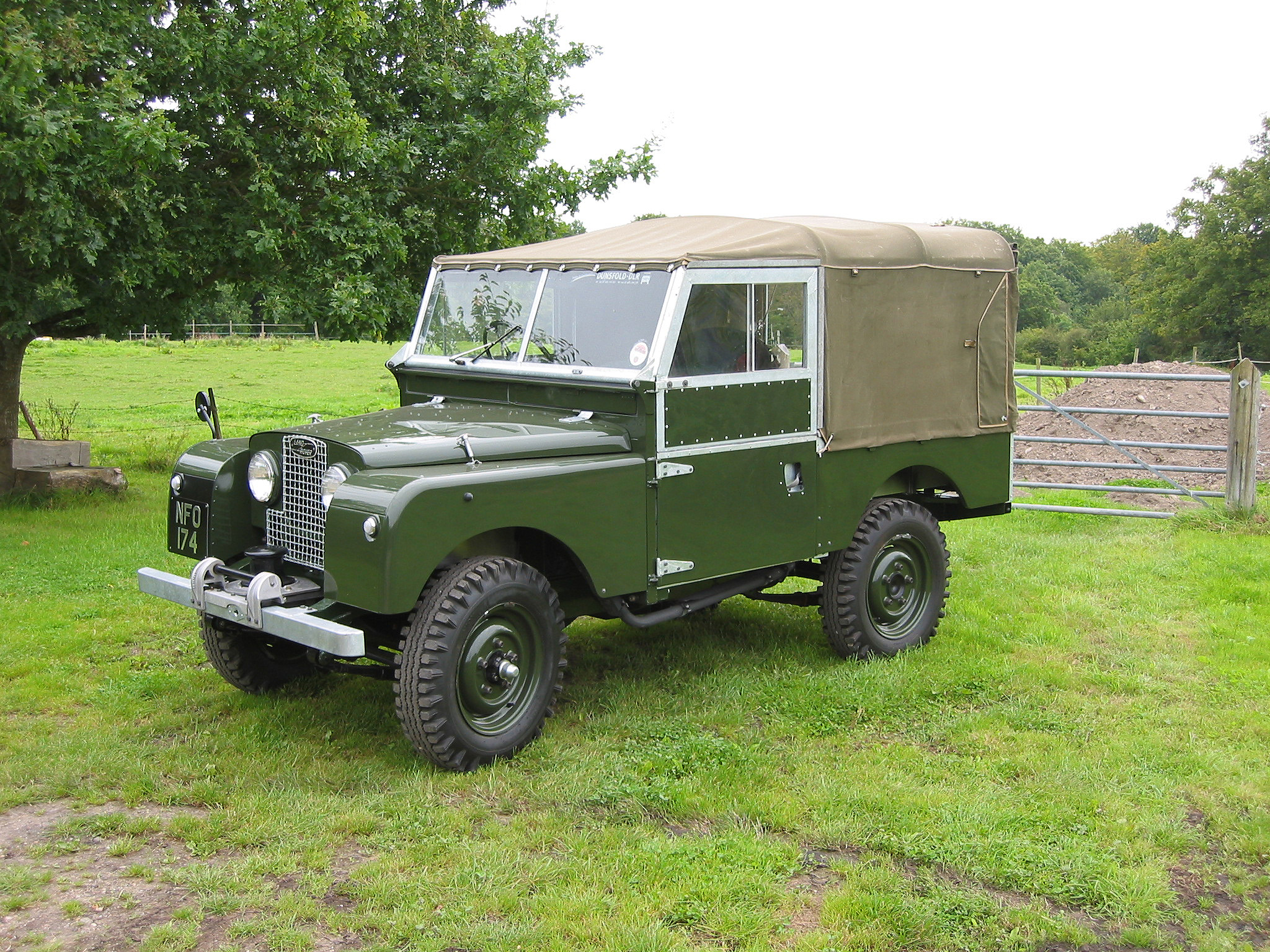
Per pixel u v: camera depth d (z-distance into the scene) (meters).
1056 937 3.62
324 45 11.33
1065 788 4.67
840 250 5.90
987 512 7.14
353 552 4.50
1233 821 4.40
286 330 54.31
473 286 6.12
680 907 3.73
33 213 9.16
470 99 12.30
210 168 11.23
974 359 6.69
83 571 8.30
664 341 5.13
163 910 3.72
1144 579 8.15
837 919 3.66
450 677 4.64
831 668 6.23
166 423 19.84
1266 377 28.72
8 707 5.64
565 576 5.52
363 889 3.81
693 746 5.02
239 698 5.79
